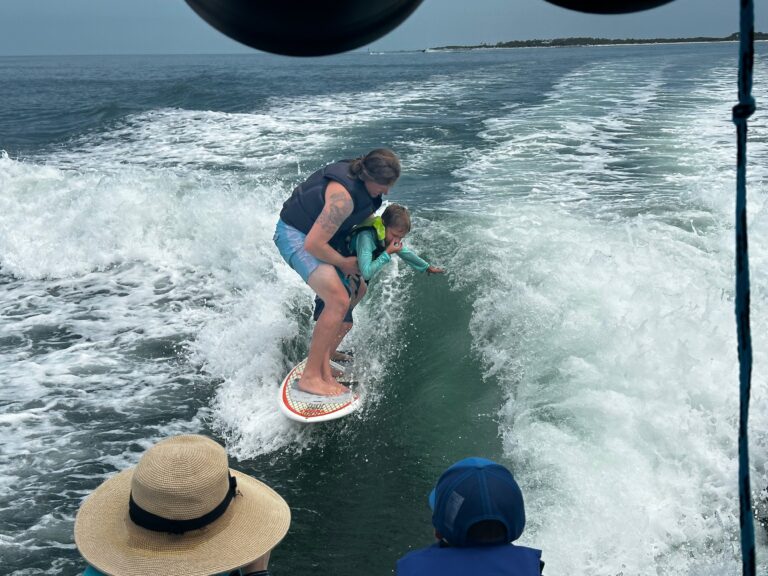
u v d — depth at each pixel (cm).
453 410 480
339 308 442
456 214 763
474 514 160
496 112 1945
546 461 411
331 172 409
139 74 5531
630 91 2378
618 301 532
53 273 761
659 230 713
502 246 654
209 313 656
